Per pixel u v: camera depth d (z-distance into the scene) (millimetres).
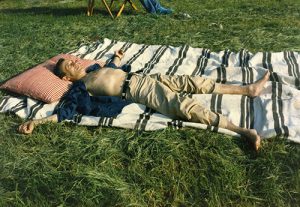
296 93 5148
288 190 4051
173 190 4195
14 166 4547
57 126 5113
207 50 6945
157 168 4336
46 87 5695
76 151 4660
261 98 5148
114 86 5398
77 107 5336
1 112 5668
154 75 5523
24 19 11000
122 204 4023
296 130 4492
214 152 4449
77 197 4098
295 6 10156
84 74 5910
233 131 4648
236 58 6543
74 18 10523
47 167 4477
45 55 7625
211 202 4047
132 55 7125
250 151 4461
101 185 4156
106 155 4539
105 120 5020
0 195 4215
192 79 5359
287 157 4289
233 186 4137
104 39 7867
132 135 4805
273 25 8477
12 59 7551
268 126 4621
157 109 5082
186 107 4828
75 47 7949
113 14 10812
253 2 11016
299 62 6223
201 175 4258
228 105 5105
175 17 9859
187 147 4539
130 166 4406
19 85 5906
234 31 8211
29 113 5508
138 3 12047
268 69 6027
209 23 8977
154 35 8375
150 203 4117
